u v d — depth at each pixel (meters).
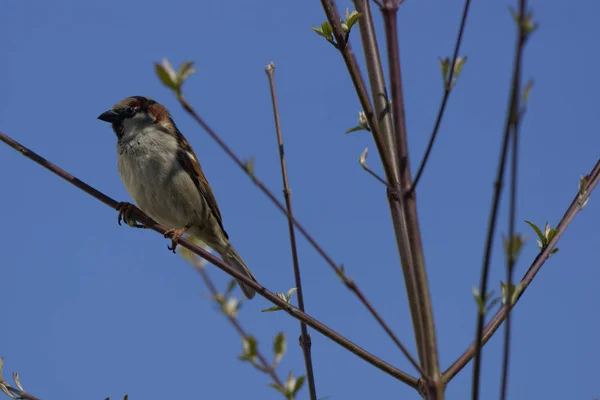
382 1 5.63
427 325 5.20
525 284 5.59
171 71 4.20
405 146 5.51
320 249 4.73
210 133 4.37
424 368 5.11
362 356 5.71
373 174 5.80
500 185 3.99
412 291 5.80
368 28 6.55
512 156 3.75
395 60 5.58
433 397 4.98
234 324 4.36
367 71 6.50
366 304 4.84
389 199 6.04
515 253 3.98
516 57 3.64
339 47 5.53
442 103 5.05
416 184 5.41
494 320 5.68
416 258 5.33
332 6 5.60
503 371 4.07
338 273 4.77
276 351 4.05
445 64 4.93
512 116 3.72
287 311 5.96
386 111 6.36
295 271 6.93
